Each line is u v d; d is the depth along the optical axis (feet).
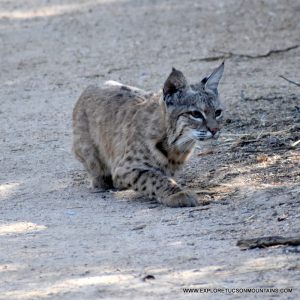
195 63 145.69
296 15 169.89
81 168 100.99
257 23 167.02
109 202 87.56
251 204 80.69
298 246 68.39
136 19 177.78
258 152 97.40
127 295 60.95
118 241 73.77
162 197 84.48
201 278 63.41
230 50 151.84
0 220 82.64
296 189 82.07
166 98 85.71
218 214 79.30
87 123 94.84
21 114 125.18
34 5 197.98
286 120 108.17
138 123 88.02
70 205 86.99
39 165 102.53
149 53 154.10
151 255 69.31
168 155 87.35
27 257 71.00
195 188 88.17
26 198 90.33
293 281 61.87
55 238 75.92
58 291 62.54
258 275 63.31
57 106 128.06
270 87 127.03
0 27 179.83
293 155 94.99
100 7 191.83
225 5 181.37
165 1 190.90
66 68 148.77
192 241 72.28
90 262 68.64
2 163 103.60
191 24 170.30
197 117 85.25
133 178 86.63
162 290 61.46
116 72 143.84
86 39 166.61
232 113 113.60
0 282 65.51
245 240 69.97
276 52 147.74
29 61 154.61
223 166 94.27
